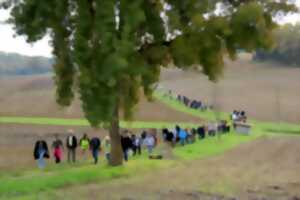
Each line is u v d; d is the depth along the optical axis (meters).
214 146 37.81
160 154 32.31
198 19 23.75
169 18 23.98
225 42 24.28
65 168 26.86
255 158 30.67
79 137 49.94
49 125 58.09
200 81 132.50
